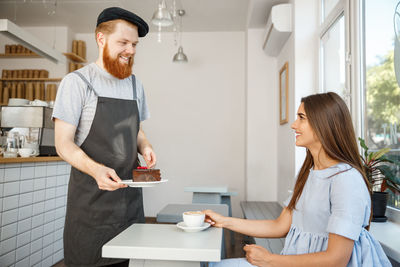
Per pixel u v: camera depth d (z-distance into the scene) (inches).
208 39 202.5
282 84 152.8
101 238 55.7
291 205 49.2
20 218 95.9
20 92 184.2
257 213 132.9
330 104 44.6
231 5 166.7
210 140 200.1
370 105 78.6
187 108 201.8
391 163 71.5
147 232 44.0
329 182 42.7
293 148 123.6
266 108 175.5
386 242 56.1
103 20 55.1
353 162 43.9
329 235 39.8
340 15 96.9
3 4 166.2
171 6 167.2
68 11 174.9
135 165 61.2
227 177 198.2
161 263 38.7
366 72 80.4
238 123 199.5
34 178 103.3
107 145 57.1
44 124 114.0
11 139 104.7
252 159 175.0
